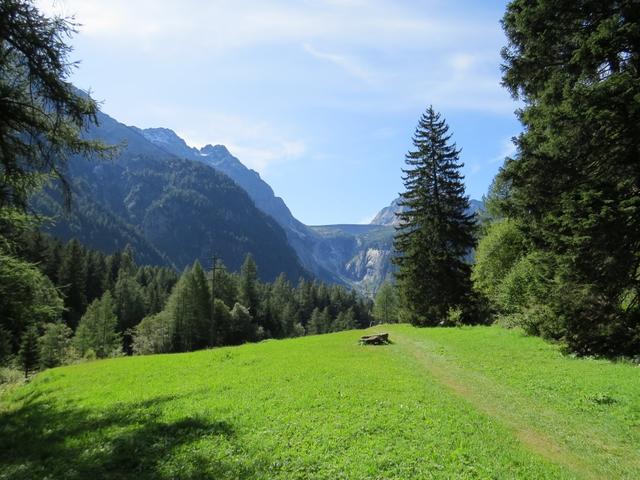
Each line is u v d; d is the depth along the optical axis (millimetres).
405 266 41500
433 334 29328
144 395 14570
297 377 15609
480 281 38031
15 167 11578
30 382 22078
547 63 18547
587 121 15281
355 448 8727
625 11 14922
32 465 9078
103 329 75812
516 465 8125
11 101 10797
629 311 16578
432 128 42562
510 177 19312
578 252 15984
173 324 81938
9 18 9414
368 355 21281
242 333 89812
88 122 11516
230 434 9828
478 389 13633
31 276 17312
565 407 11523
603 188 15383
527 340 22031
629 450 8977
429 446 8797
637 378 13055
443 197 41594
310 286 160125
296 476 7637
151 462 8625
